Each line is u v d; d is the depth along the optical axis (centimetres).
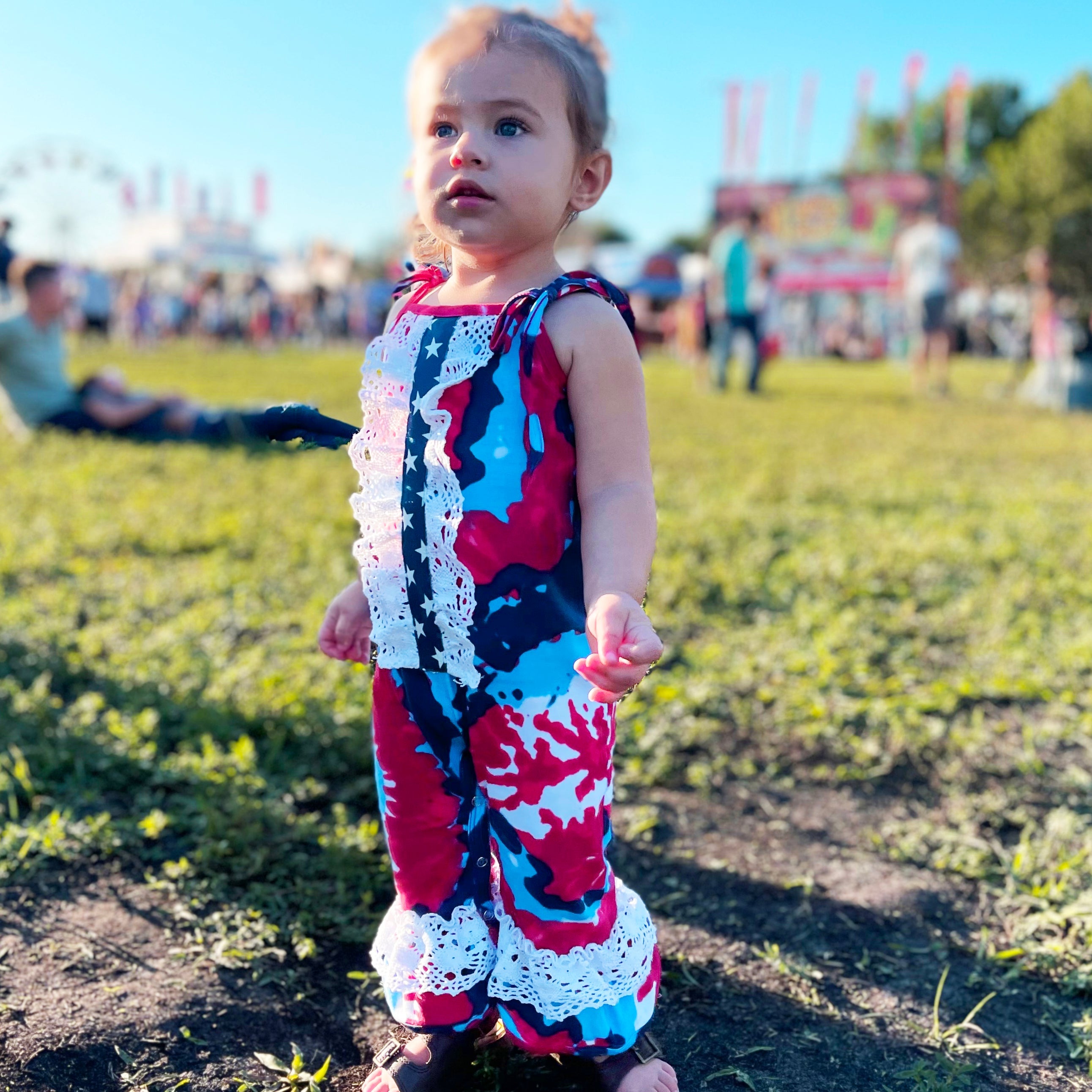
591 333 148
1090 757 288
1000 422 1009
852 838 250
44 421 773
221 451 741
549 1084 171
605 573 145
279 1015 186
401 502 154
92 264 2345
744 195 3194
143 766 265
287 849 233
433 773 161
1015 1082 175
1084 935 208
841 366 2409
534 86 150
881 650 360
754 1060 178
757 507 563
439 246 170
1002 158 3494
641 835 248
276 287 3462
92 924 209
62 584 412
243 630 368
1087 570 452
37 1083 167
